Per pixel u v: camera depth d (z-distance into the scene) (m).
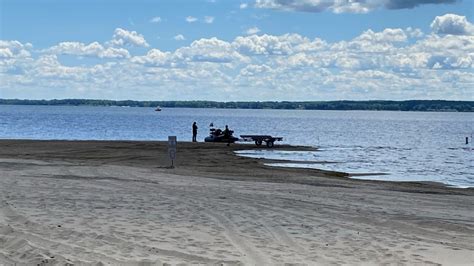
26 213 13.88
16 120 114.56
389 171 32.28
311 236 12.12
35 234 11.73
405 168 34.41
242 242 11.41
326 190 20.83
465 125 138.38
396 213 15.47
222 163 32.41
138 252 10.41
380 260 10.01
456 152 48.81
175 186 20.36
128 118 145.00
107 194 17.69
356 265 9.61
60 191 18.03
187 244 11.10
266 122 140.25
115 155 35.69
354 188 22.28
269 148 46.03
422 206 17.42
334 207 16.22
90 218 13.54
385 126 122.81
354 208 16.17
